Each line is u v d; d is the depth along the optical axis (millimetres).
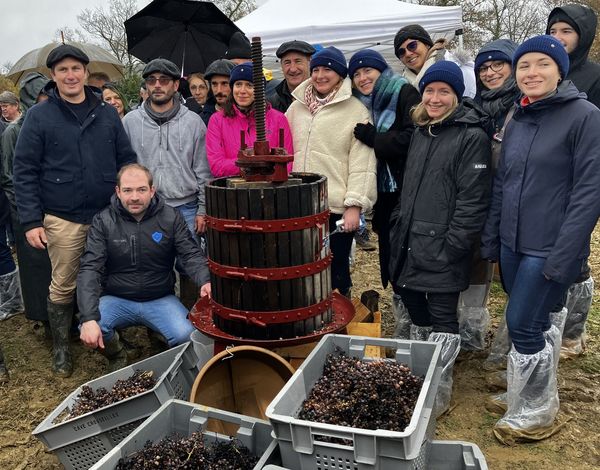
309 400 2430
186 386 3057
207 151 3873
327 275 2891
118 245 3555
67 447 2629
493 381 3447
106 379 2977
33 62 10062
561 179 2619
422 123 3203
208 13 6555
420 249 3154
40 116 3643
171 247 3684
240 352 2699
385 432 1939
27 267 4281
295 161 3771
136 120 4035
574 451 2861
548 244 2670
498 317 4551
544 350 2848
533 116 2713
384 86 3584
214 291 2883
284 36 8844
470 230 3021
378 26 9000
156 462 2234
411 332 3543
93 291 3393
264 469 2051
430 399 2334
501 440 2939
